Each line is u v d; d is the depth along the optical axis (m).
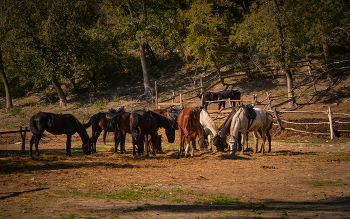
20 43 30.67
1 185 6.68
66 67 31.73
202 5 30.03
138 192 6.19
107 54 36.59
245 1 36.31
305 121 18.97
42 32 30.17
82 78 37.62
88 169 8.98
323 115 20.02
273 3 22.89
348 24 25.16
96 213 4.68
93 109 31.50
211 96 24.64
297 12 22.38
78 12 32.12
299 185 6.80
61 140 20.06
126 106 31.20
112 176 7.89
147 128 12.48
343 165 9.42
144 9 34.41
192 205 5.21
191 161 10.77
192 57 37.34
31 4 30.03
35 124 12.06
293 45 22.80
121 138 12.88
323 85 27.12
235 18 36.12
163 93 32.91
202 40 29.14
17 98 37.09
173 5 37.62
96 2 36.12
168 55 41.09
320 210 4.80
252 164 9.93
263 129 12.94
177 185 6.88
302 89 27.42
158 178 7.67
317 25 22.55
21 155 12.87
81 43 32.91
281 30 23.50
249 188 6.55
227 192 6.20
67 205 5.15
